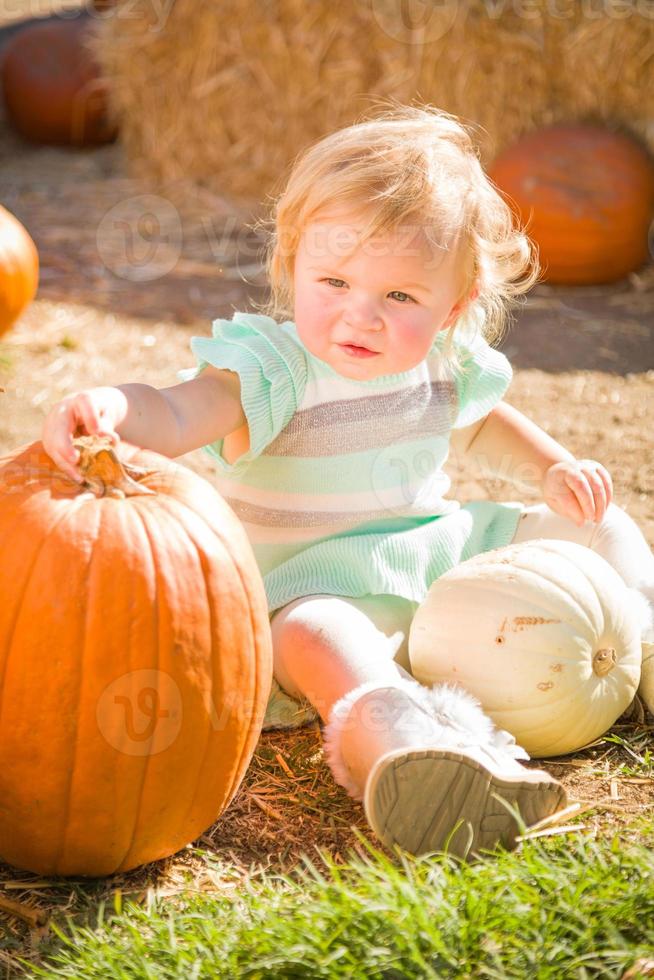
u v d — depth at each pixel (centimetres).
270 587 238
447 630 223
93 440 188
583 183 577
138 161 767
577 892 170
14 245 444
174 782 186
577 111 646
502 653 218
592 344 512
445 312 228
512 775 192
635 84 630
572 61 633
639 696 248
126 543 179
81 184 750
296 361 237
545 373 475
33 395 431
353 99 680
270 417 233
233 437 239
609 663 225
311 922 167
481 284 237
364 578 239
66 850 189
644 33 620
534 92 645
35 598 175
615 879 176
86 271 588
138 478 192
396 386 244
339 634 218
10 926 185
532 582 221
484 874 179
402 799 189
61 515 180
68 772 180
